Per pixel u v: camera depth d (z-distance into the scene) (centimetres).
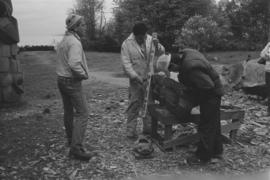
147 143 594
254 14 2977
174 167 554
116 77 1784
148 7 2744
